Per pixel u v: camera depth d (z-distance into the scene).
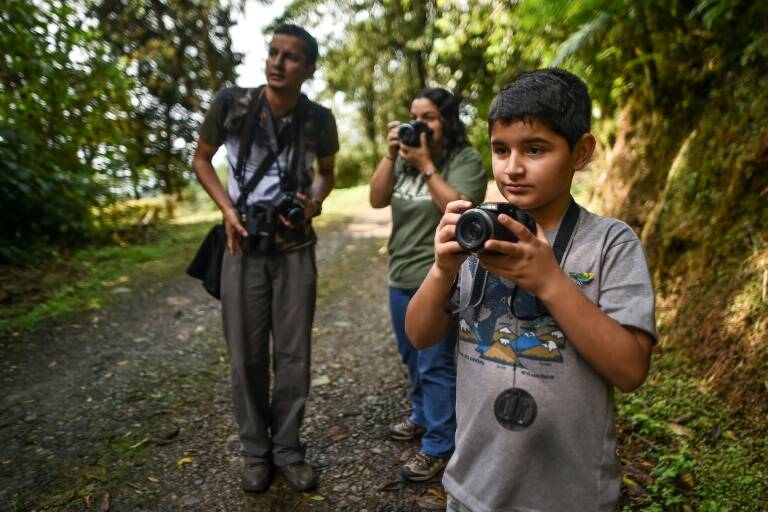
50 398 3.22
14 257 5.78
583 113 1.15
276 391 2.45
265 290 2.36
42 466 2.58
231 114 2.29
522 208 1.18
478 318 1.28
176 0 14.05
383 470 2.56
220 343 4.11
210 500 2.36
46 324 4.34
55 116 7.14
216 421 3.01
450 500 1.36
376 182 2.59
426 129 2.37
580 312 1.07
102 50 7.57
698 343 2.88
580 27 4.09
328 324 4.47
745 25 3.33
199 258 2.43
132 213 8.41
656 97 4.14
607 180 4.72
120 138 7.96
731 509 2.03
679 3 3.70
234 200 2.37
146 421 2.99
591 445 1.19
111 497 2.37
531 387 1.20
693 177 3.48
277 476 2.51
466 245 1.08
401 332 2.60
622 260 1.18
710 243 3.17
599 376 1.19
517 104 1.12
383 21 12.87
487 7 7.09
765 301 2.62
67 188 6.88
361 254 6.75
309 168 2.41
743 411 2.45
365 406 3.16
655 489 2.17
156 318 4.58
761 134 3.02
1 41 6.44
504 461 1.22
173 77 14.34
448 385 2.42
